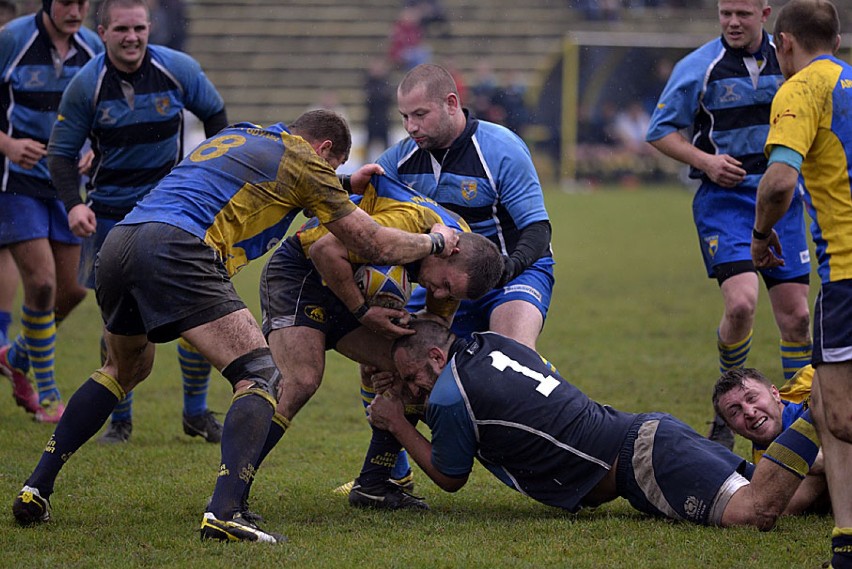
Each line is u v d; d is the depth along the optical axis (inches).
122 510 684.1
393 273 663.8
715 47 934.4
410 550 591.8
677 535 614.2
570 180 3850.9
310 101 4318.4
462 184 761.6
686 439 650.8
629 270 2070.6
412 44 4175.7
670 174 3880.4
